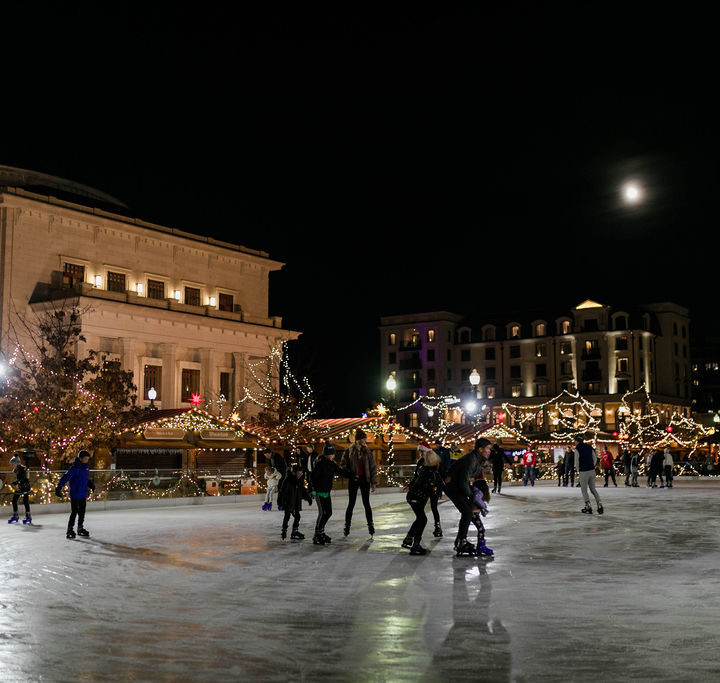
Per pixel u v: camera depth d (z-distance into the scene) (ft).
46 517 86.07
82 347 177.37
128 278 202.28
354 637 25.50
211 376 204.95
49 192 203.72
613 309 347.36
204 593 34.12
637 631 26.05
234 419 154.81
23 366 171.01
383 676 21.08
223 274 226.99
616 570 39.58
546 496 110.22
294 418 185.57
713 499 100.37
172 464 171.63
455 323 379.96
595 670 21.50
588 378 344.90
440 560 43.86
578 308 351.46
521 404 357.20
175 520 77.10
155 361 194.59
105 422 139.44
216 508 100.48
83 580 38.19
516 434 173.99
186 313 199.93
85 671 21.74
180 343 198.80
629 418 255.91
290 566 42.06
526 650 23.66
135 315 189.26
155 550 50.70
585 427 206.28
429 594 33.01
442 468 61.98
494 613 29.04
